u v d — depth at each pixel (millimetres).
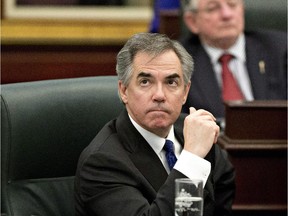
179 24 8203
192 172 4277
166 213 4133
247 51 7387
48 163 4770
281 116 5762
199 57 7262
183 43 7387
